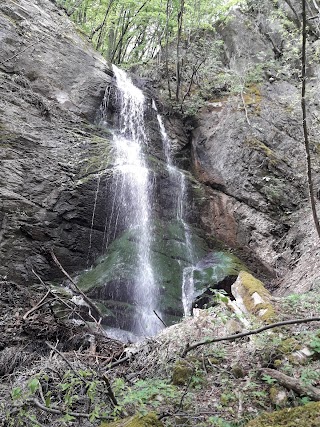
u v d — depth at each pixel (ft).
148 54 63.87
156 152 41.65
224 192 40.09
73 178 31.27
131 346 17.71
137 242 30.71
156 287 27.96
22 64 36.52
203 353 14.02
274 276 33.58
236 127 42.39
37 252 28.09
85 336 19.33
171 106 46.44
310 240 32.37
